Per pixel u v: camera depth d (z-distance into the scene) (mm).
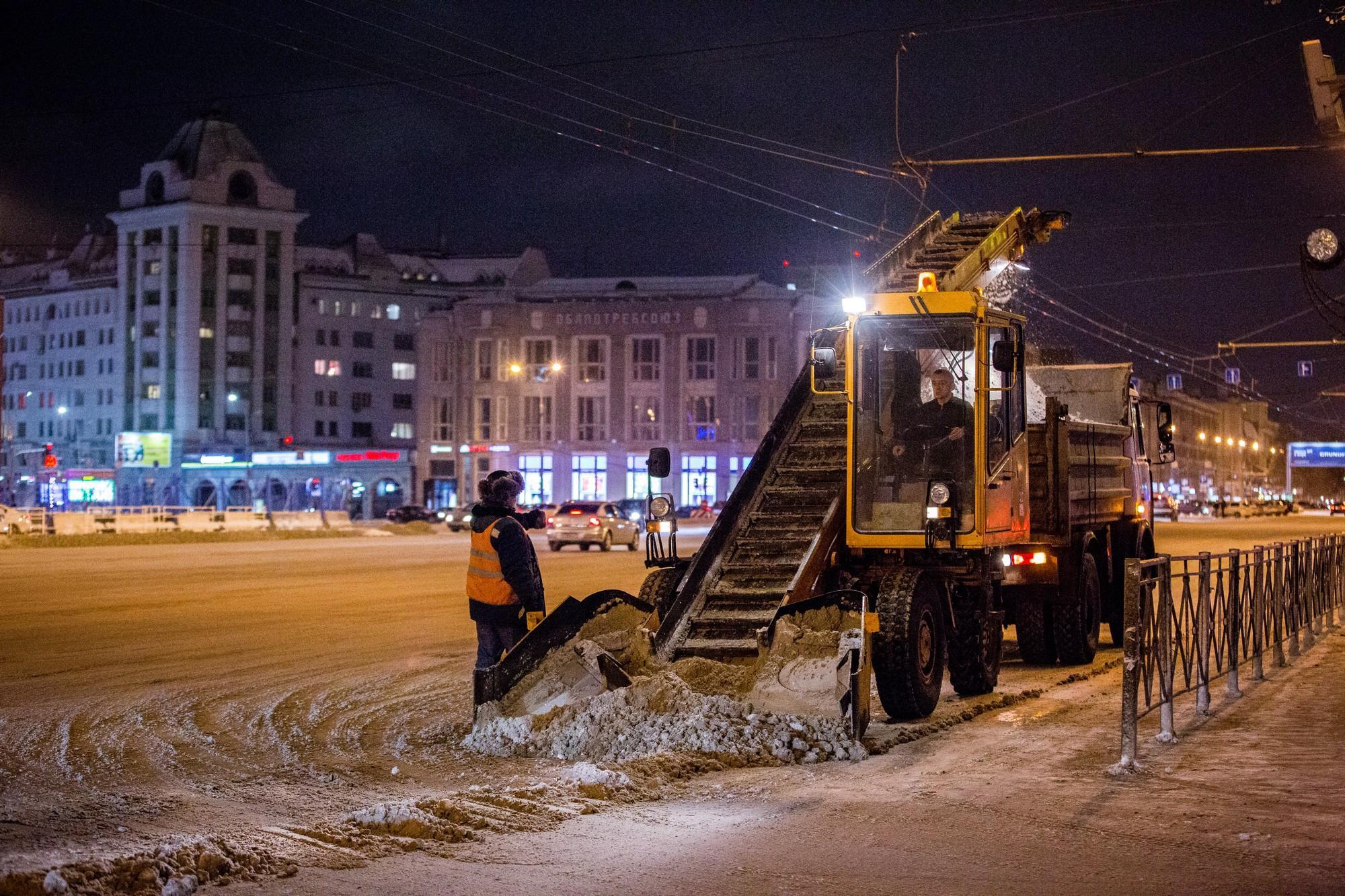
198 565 31688
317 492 101125
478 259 129000
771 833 6816
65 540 43375
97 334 117500
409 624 18062
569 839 6691
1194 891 5793
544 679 9977
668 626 11016
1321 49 17391
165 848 6043
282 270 112188
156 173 111438
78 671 13406
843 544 12227
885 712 11062
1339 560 20141
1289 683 13133
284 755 9141
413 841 6539
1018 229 17094
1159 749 9305
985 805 7516
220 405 109250
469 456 87938
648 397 85375
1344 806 7465
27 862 5871
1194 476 129750
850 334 11945
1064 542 13625
